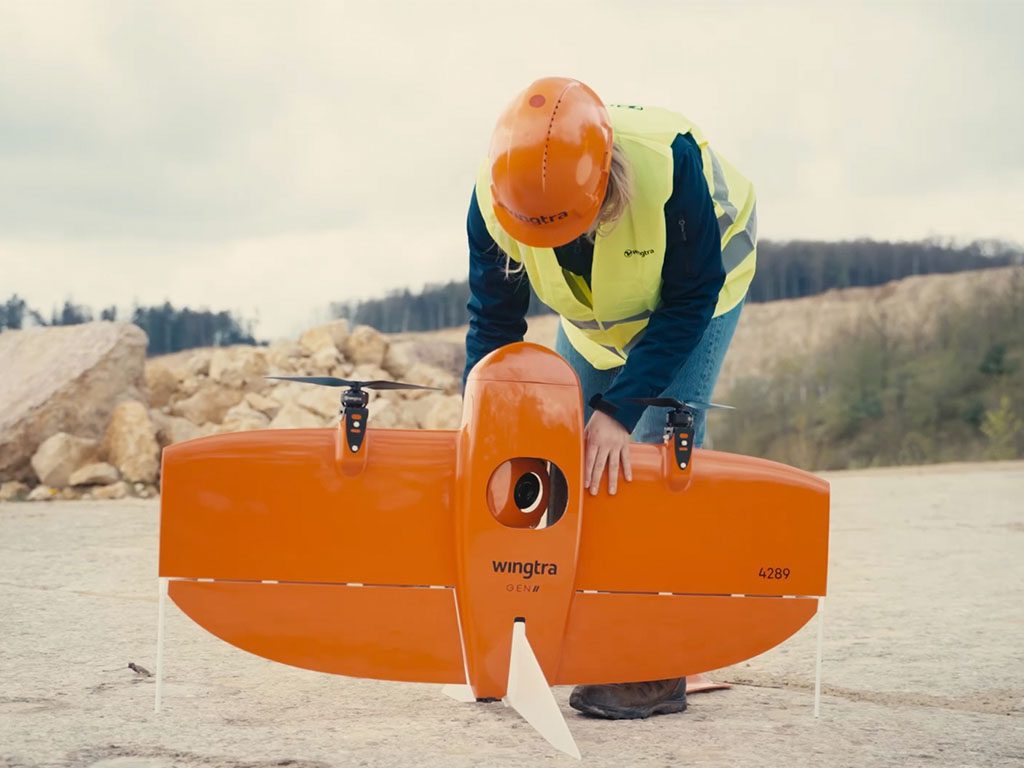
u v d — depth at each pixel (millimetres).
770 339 51219
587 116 2713
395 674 2629
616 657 2686
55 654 3625
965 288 51031
